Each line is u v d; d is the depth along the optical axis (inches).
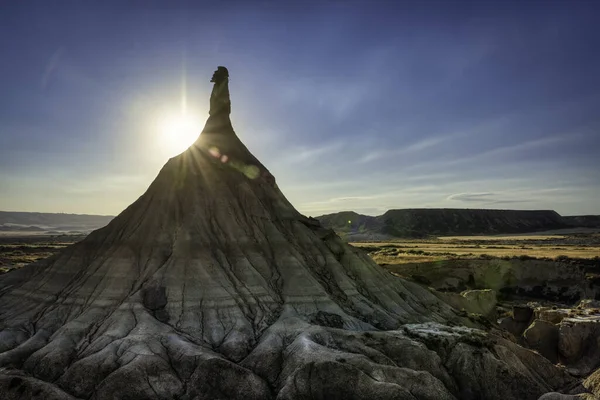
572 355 1887.3
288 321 1456.7
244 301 1556.3
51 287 1643.7
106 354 1229.1
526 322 2573.8
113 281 1572.3
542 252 5093.5
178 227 1786.4
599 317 2122.3
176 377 1189.1
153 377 1165.1
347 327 1529.3
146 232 1768.0
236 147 2237.9
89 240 1836.9
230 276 1644.9
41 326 1449.3
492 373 1365.7
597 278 3486.7
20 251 5954.7
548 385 1475.1
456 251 5659.5
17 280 1779.0
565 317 2212.1
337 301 1689.2
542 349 1999.3
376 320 1643.7
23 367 1242.0
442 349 1427.2
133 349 1240.2
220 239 1788.9
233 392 1157.1
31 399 1081.4
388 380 1167.0
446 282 3885.3
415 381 1173.7
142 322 1369.3
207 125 2278.5
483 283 3890.3
